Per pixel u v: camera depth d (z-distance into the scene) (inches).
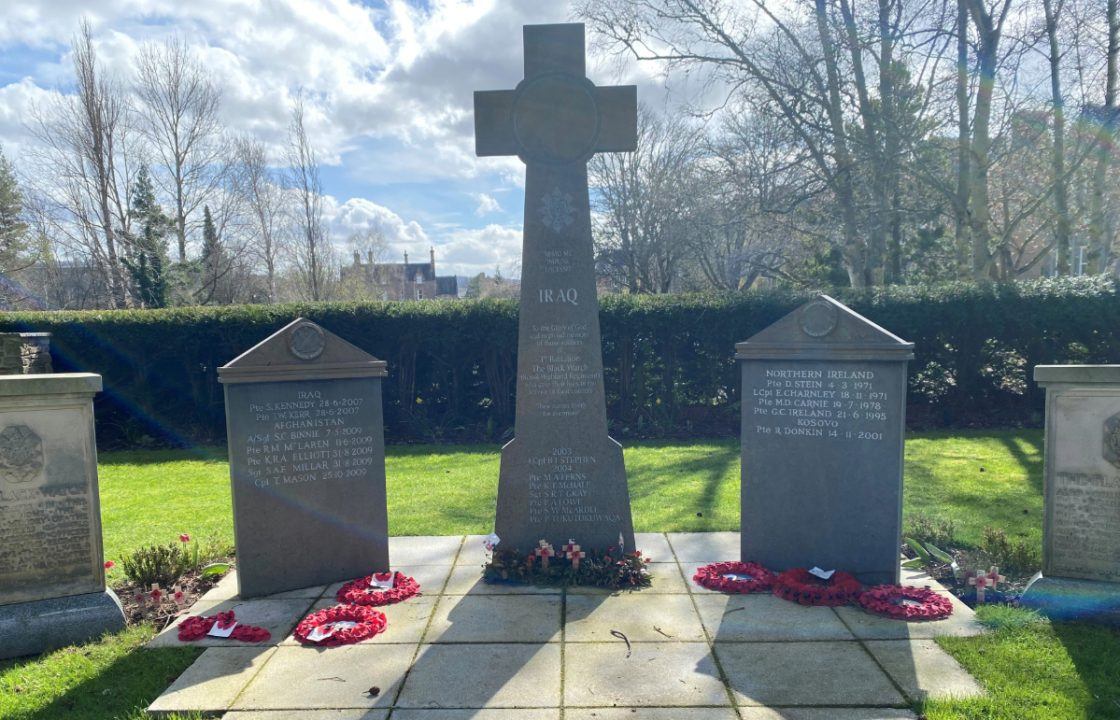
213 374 458.6
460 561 216.8
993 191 860.6
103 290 1226.0
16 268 1259.8
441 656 154.8
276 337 191.0
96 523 172.9
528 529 210.2
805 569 195.8
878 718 128.3
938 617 169.3
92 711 136.2
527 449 209.0
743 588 187.9
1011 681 139.5
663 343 448.8
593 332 207.2
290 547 195.9
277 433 192.5
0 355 416.2
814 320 191.2
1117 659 146.7
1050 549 173.9
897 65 625.3
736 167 754.8
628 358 449.4
